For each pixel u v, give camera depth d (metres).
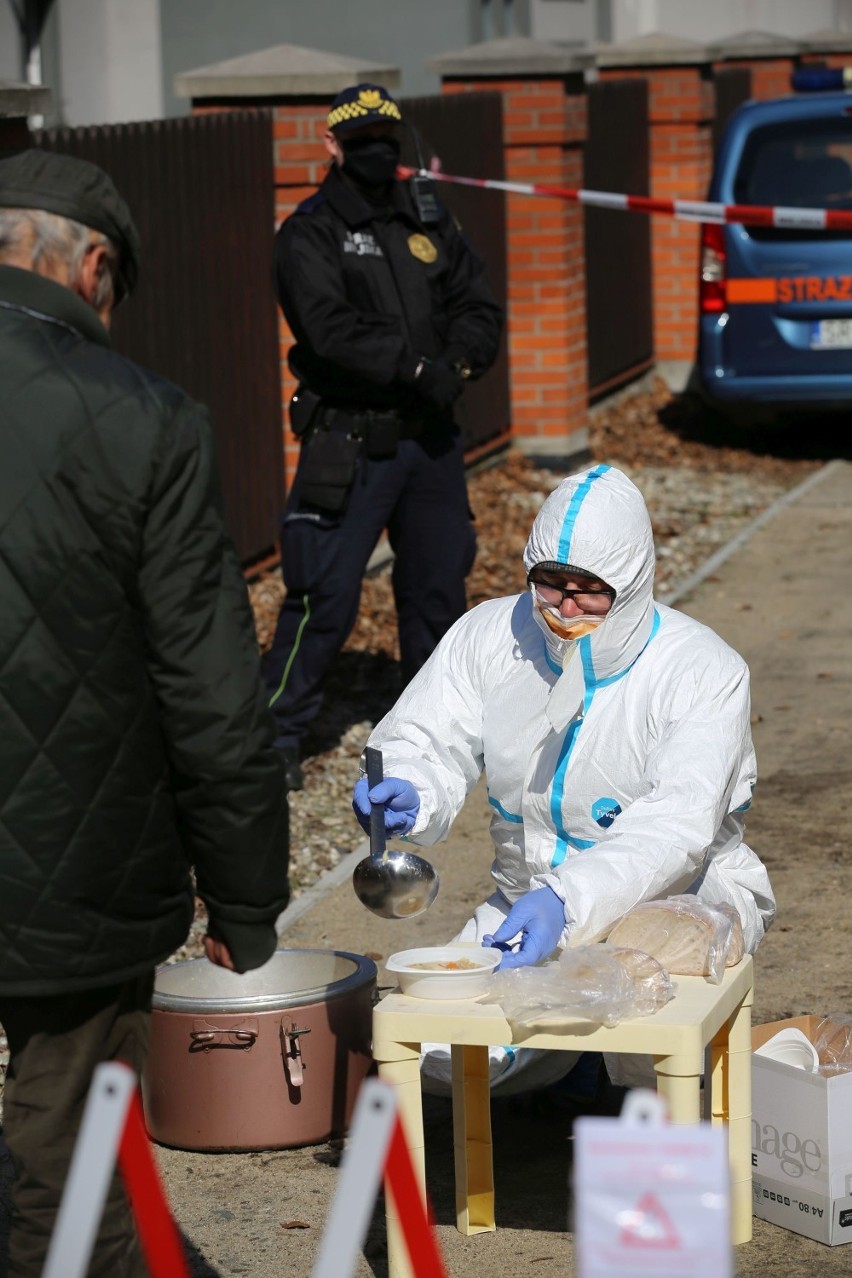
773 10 28.39
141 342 9.08
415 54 17.84
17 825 2.98
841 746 7.98
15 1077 3.16
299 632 7.30
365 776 4.47
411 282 7.23
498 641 4.56
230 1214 4.34
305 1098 4.61
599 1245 2.11
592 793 4.38
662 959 4.00
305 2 17.45
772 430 15.23
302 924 6.16
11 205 3.11
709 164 17.02
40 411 3.00
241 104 10.32
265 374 10.37
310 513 7.23
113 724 3.03
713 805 4.14
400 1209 2.49
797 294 13.34
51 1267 2.36
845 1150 4.09
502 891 4.72
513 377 13.66
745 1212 4.13
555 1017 3.72
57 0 15.34
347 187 7.19
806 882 6.40
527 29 20.53
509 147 13.32
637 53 16.50
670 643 4.36
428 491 7.37
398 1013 3.83
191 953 5.94
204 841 3.10
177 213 9.41
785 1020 4.51
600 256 15.27
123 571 3.01
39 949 3.00
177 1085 4.61
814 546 11.57
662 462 14.21
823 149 13.41
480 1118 4.20
